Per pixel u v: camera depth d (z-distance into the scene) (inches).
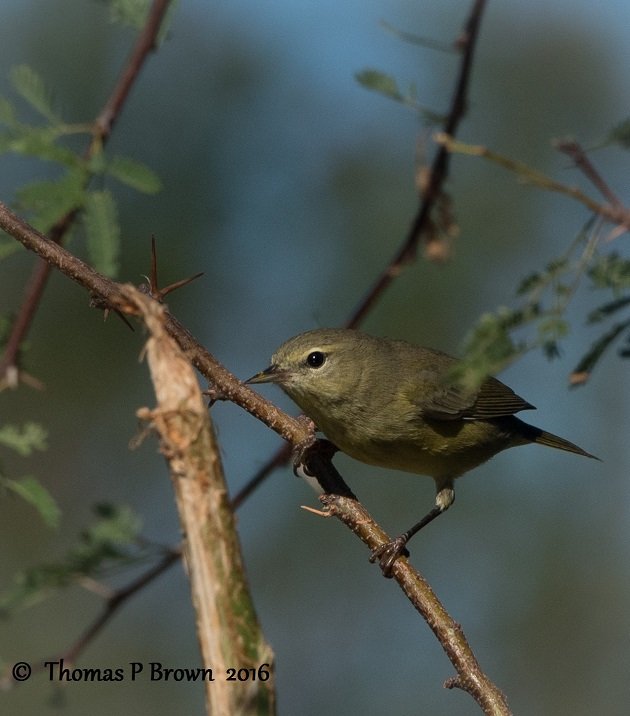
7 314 358.3
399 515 522.9
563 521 522.9
